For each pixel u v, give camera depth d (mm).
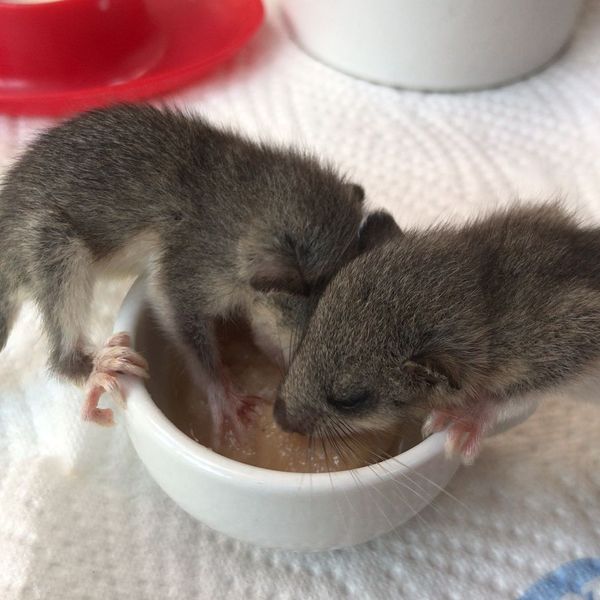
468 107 149
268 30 169
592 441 92
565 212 99
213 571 79
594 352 84
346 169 132
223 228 97
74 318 98
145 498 85
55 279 99
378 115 146
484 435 82
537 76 155
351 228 97
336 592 77
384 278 81
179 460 67
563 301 83
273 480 65
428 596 77
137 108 108
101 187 100
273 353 98
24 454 89
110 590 77
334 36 152
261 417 92
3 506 82
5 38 137
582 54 160
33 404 96
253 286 92
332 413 83
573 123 144
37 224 100
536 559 80
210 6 164
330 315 82
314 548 74
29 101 139
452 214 121
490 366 83
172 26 159
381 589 78
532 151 138
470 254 85
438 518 84
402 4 140
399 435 88
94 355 91
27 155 106
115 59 146
